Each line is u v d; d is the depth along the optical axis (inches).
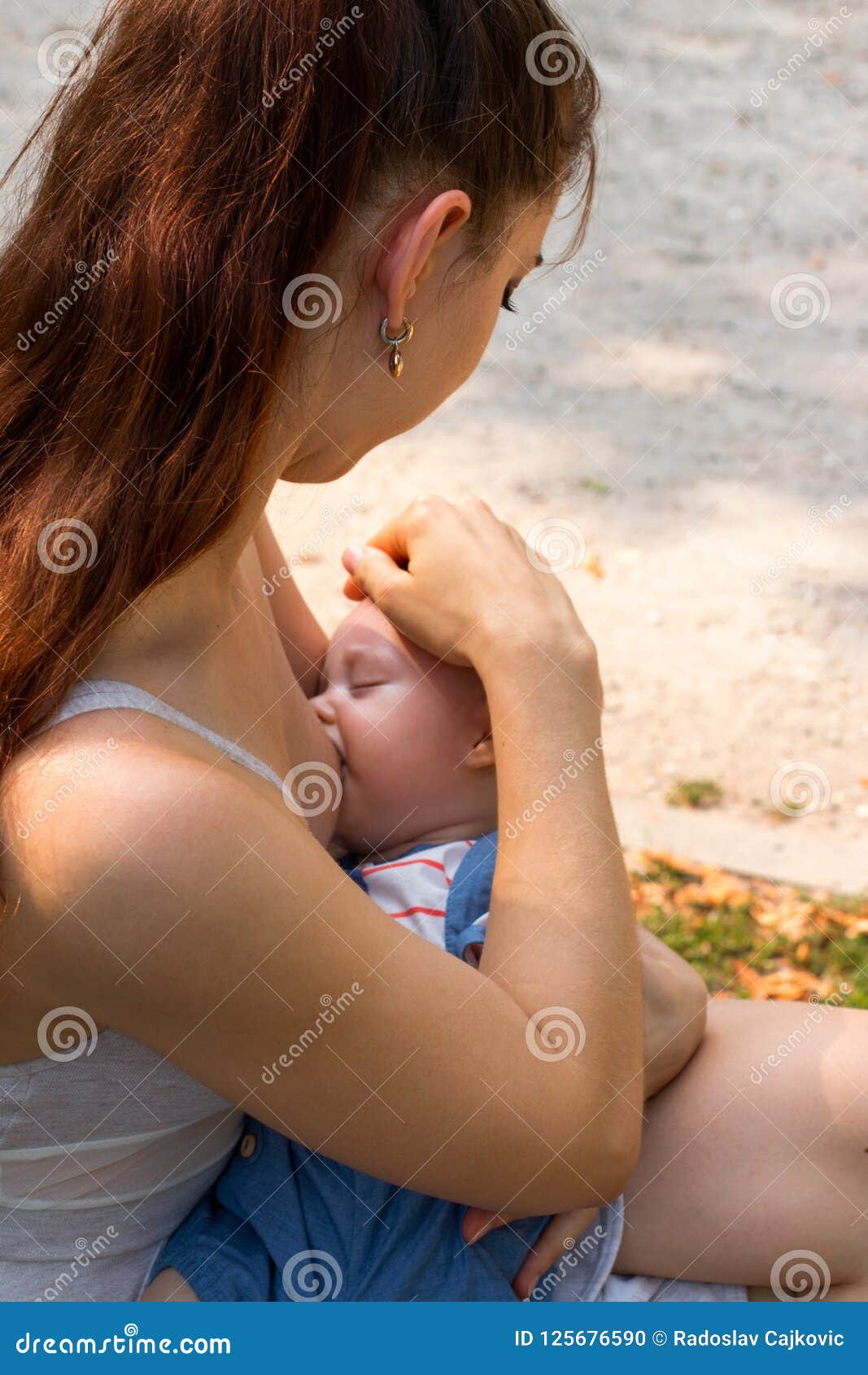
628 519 186.1
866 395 221.1
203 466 48.4
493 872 66.2
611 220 272.7
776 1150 60.3
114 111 50.7
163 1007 46.5
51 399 50.8
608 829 58.1
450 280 55.0
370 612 71.1
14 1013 47.9
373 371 54.6
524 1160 51.6
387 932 50.2
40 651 47.1
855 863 126.7
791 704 150.2
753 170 293.6
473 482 192.2
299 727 66.1
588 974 54.4
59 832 45.0
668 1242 60.0
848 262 263.1
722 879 123.8
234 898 45.6
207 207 48.0
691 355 232.4
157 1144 53.7
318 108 48.3
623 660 156.9
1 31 293.3
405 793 69.8
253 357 48.3
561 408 214.4
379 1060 48.9
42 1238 54.1
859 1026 63.6
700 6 366.3
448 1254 56.1
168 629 51.9
